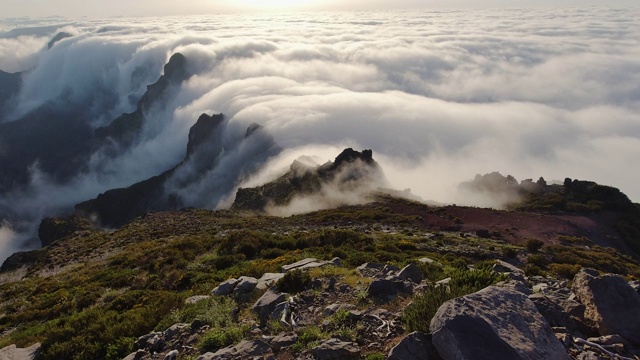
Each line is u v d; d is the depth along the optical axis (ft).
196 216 212.84
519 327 20.77
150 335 35.22
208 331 33.19
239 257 80.43
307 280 41.75
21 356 39.06
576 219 198.29
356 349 25.62
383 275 45.03
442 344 20.40
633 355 22.15
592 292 26.23
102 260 118.11
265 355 26.73
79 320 44.60
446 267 53.52
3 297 91.15
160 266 86.02
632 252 172.55
